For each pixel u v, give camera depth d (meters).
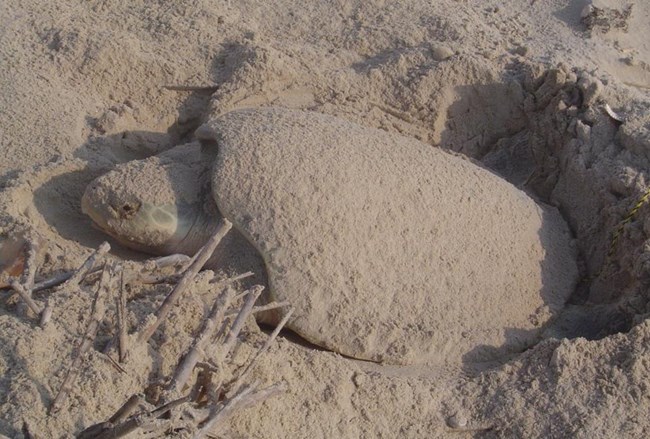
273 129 1.58
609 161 1.71
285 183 1.50
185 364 1.17
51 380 1.15
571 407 1.37
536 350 1.45
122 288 1.22
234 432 1.21
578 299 1.65
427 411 1.38
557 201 1.79
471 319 1.52
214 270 1.49
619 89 1.85
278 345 1.35
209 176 1.55
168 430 1.06
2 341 1.18
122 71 1.91
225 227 1.29
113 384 1.16
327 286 1.46
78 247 1.53
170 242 1.52
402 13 2.14
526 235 1.63
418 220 1.54
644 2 2.36
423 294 1.51
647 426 1.35
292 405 1.30
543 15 2.26
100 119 1.80
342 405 1.34
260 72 1.91
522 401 1.39
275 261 1.46
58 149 1.71
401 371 1.46
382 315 1.48
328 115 1.71
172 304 1.25
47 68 1.88
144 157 1.82
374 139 1.63
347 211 1.50
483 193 1.63
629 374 1.39
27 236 1.43
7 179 1.62
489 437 1.37
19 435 1.08
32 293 1.31
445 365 1.49
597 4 2.26
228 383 1.21
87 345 1.17
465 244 1.56
